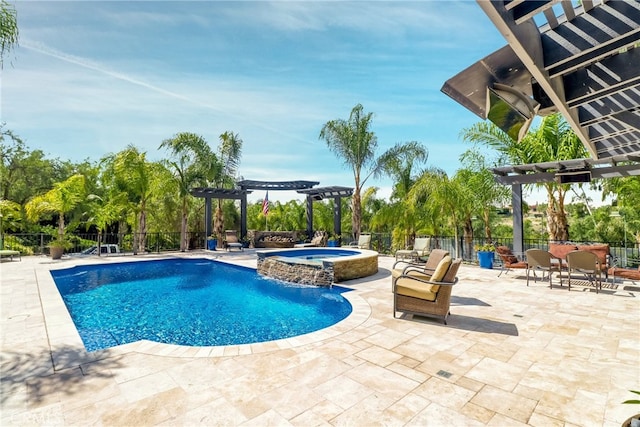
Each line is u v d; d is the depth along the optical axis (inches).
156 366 131.8
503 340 162.2
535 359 140.1
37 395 109.1
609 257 304.7
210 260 506.3
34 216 582.2
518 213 394.9
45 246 581.9
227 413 99.3
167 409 101.2
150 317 232.5
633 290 277.9
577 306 226.5
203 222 809.5
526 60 94.0
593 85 119.1
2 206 568.4
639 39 90.6
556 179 364.5
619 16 89.1
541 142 446.6
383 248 639.8
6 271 384.8
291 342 159.0
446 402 106.6
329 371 128.0
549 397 109.9
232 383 117.9
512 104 105.8
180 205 767.7
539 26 103.0
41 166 864.3
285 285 335.6
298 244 730.2
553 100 121.5
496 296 256.7
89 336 194.7
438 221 561.6
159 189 591.5
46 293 268.7
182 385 116.3
